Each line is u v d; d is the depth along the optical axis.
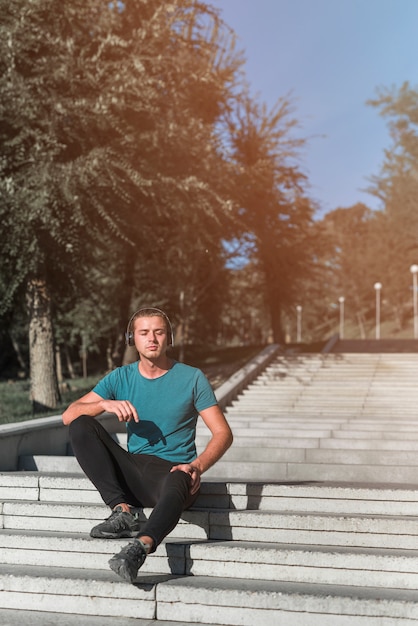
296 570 4.06
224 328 53.62
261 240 27.33
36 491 5.05
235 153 27.55
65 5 12.74
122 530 4.12
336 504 4.64
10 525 4.79
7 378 37.91
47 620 3.88
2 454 6.17
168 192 14.14
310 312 91.88
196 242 19.94
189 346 32.12
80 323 29.31
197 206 14.77
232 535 4.47
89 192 12.98
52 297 15.61
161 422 4.44
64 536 4.39
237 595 3.80
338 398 15.54
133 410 4.19
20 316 17.39
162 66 14.25
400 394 15.57
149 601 3.92
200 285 29.16
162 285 25.42
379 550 4.13
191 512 4.54
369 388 16.17
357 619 3.66
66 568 4.30
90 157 12.68
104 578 4.02
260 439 8.67
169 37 14.57
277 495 4.76
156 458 4.41
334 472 5.96
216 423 4.39
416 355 18.89
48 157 12.66
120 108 13.02
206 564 4.16
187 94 15.63
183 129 13.99
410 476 5.79
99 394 4.49
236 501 4.79
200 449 7.81
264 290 32.53
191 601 3.86
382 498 4.58
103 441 4.34
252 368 17.72
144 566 4.25
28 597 4.09
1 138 13.38
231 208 14.87
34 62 13.09
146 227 15.87
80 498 4.95
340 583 4.00
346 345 27.84
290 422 11.08
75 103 12.48
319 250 31.58
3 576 4.13
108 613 3.97
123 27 14.70
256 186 25.33
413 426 10.71
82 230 14.05
